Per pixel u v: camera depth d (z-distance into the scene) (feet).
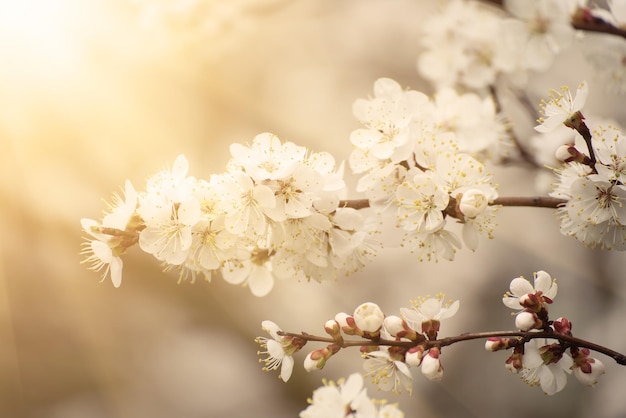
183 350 5.47
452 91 2.84
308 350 5.12
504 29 2.68
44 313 5.48
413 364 2.44
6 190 5.50
